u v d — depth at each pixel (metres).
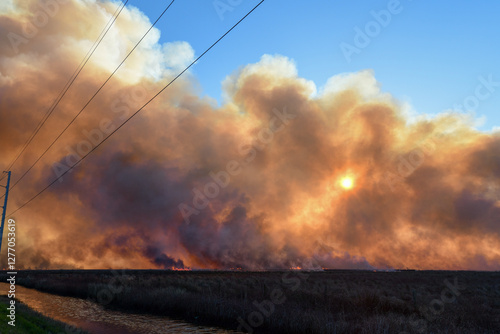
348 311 17.84
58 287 40.72
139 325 18.66
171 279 43.72
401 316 15.16
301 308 18.14
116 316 21.58
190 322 19.44
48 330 13.77
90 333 15.52
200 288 29.67
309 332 15.05
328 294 23.11
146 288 30.38
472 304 20.67
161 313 22.30
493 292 30.36
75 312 23.20
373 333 12.91
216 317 19.45
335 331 13.90
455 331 12.86
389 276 67.44
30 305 26.55
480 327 13.71
